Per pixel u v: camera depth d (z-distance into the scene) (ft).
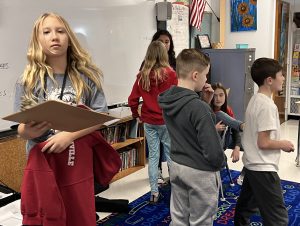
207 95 8.29
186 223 6.38
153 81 9.82
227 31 18.69
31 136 4.36
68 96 4.74
